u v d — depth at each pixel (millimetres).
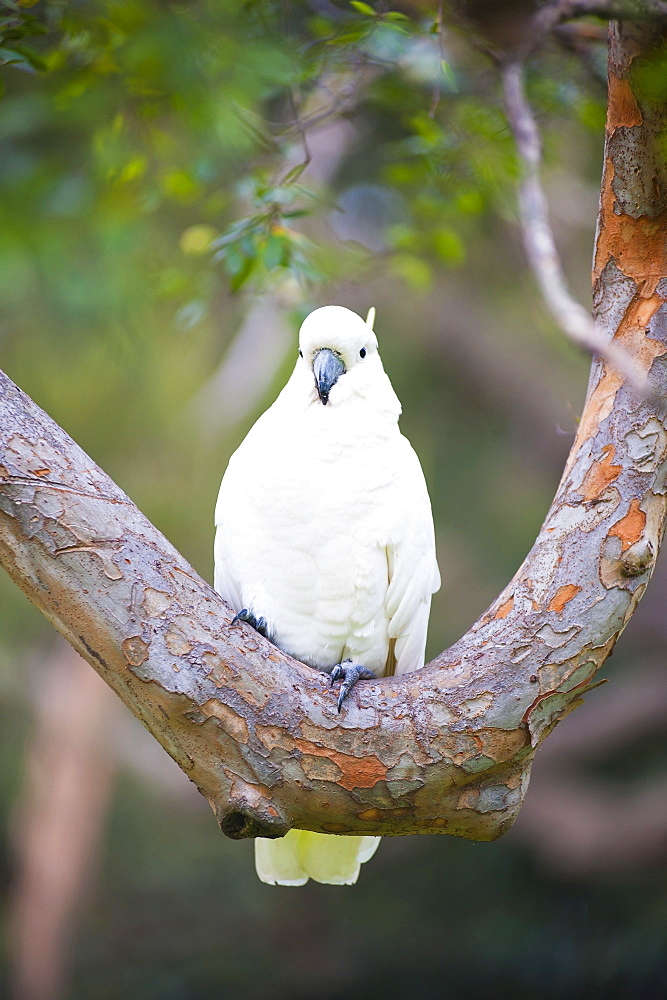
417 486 8273
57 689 15867
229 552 8172
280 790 6223
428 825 6496
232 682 6152
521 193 6809
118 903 18016
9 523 6059
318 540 7867
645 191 6559
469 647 6441
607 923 17125
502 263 17000
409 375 20016
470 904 17828
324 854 8133
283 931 18047
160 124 10836
